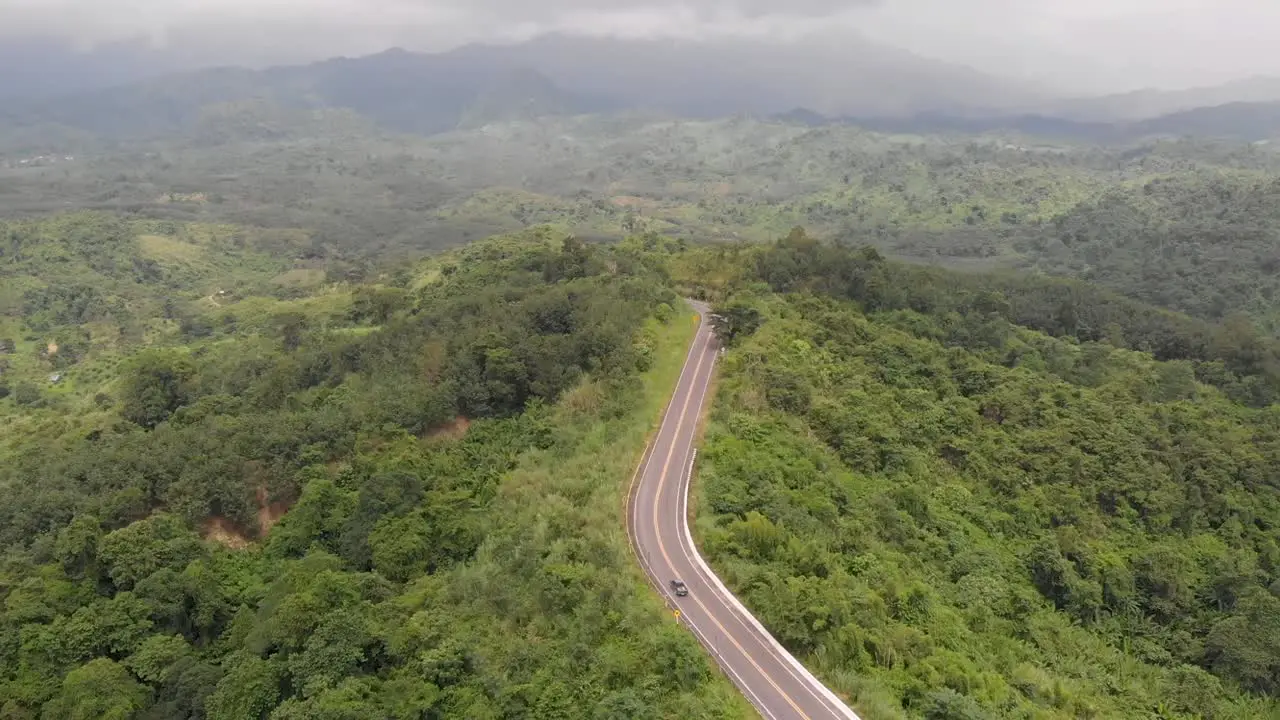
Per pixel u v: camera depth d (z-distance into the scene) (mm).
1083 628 75062
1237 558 85812
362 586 58875
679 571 62375
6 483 81312
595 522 67000
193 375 115688
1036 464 95812
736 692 49875
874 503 78875
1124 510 91312
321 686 47906
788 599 56219
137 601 58312
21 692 51750
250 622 59312
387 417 85688
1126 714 61469
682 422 88812
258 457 78125
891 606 61906
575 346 97812
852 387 103188
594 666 50250
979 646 62406
